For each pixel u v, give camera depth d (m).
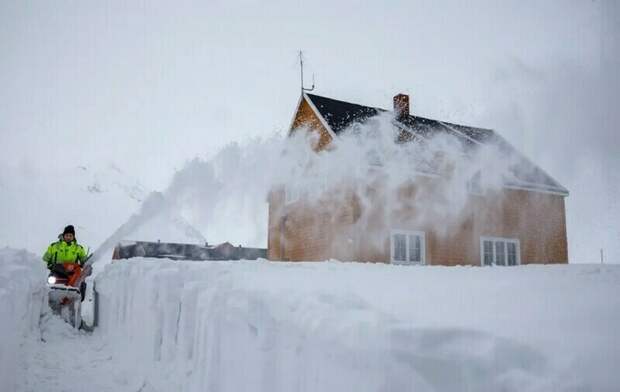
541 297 3.25
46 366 6.75
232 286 4.29
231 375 3.53
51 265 10.63
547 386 1.77
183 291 5.17
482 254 18.89
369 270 6.61
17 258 8.73
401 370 1.91
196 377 4.32
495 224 19.41
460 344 2.06
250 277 4.83
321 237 18.06
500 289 3.81
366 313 2.43
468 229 18.77
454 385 1.87
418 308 2.97
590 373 1.80
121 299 8.34
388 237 17.17
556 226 20.94
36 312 9.12
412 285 4.26
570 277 4.49
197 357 4.46
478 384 1.85
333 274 5.45
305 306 2.76
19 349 6.52
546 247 20.50
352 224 16.64
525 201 20.34
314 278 4.93
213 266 5.93
